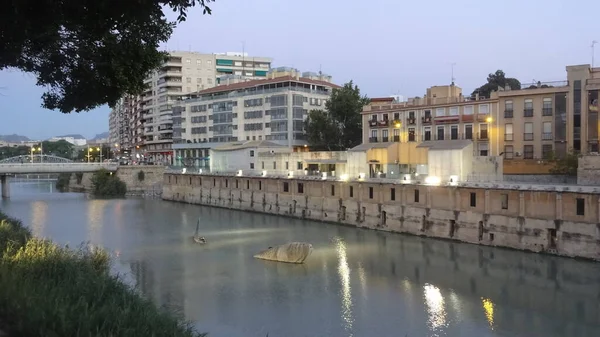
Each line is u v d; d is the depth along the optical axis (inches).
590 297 1579.7
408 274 1888.5
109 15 660.7
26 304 602.5
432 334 1302.9
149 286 1740.9
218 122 5649.6
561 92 2979.8
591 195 1982.0
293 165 4165.8
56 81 875.4
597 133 2883.9
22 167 4722.0
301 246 2107.5
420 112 3627.0
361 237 2659.9
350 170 3555.6
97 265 1211.9
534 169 2974.9
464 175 2719.0
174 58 7017.7
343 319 1412.4
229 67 7386.8
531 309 1485.0
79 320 570.6
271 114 5088.6
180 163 6186.0
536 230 2153.1
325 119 4598.9
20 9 584.4
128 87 894.4
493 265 1989.4
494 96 3255.4
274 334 1304.1
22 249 903.1
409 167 3321.9
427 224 2605.8
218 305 1533.0
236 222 3331.7
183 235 2787.9
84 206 4222.4
